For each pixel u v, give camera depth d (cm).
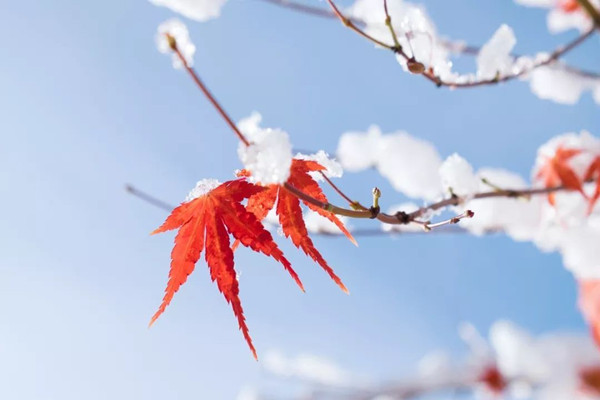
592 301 38
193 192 37
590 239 40
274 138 34
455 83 42
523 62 43
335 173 38
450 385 30
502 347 31
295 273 36
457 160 42
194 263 36
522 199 42
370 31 42
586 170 43
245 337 35
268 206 37
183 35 33
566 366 30
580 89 48
